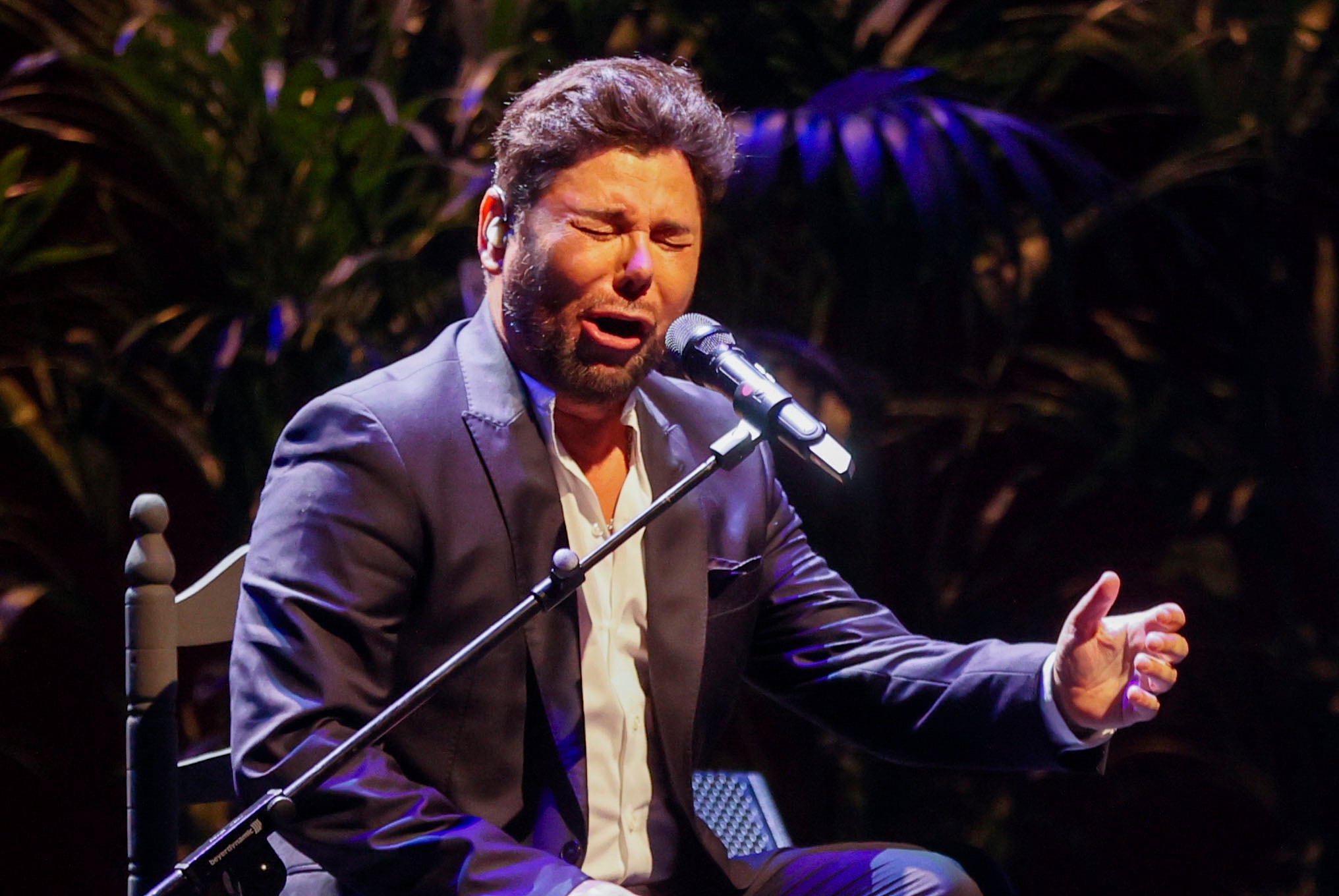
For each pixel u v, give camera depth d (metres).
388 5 11.21
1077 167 10.37
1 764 13.17
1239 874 14.27
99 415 11.82
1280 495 12.94
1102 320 13.72
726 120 6.09
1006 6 11.38
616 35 11.51
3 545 13.26
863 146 10.03
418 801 5.37
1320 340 12.63
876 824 12.33
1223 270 13.55
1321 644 13.35
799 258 11.70
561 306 5.79
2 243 11.35
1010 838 13.16
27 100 13.43
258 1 11.12
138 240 13.14
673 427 6.52
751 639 6.61
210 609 6.71
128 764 6.43
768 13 11.23
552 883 5.07
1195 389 13.45
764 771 13.09
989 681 6.14
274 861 5.05
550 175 5.78
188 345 11.25
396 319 11.12
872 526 11.81
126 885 13.16
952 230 10.16
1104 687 5.75
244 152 10.65
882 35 11.30
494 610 5.87
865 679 6.56
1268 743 13.58
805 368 11.36
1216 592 13.49
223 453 11.14
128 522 13.45
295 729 5.44
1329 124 12.12
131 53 10.46
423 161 10.69
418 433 5.91
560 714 5.88
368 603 5.70
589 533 6.15
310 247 10.77
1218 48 12.05
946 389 14.03
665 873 6.08
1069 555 14.55
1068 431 13.21
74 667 13.33
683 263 5.93
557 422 6.22
